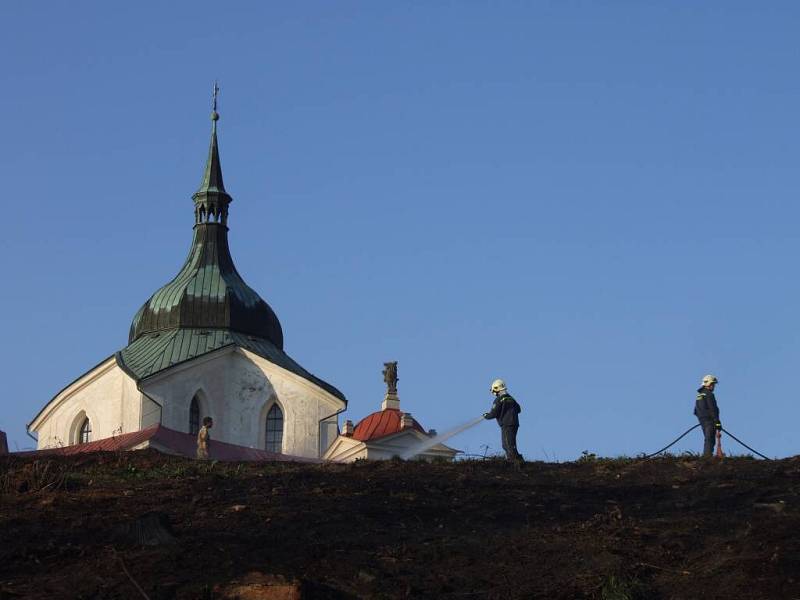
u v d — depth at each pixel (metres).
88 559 24.92
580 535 26.92
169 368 68.50
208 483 31.20
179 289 74.00
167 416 68.25
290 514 28.00
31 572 24.42
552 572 24.97
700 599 23.66
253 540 25.98
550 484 31.25
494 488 30.88
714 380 35.47
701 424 35.12
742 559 24.78
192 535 26.20
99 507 28.80
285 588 23.31
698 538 26.50
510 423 35.00
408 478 31.70
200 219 77.19
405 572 24.86
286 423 70.50
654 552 25.77
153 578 23.86
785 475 31.19
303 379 70.62
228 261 76.62
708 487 30.28
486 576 24.81
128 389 68.62
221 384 70.62
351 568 24.78
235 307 73.56
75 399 71.12
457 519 28.27
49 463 33.81
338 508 28.67
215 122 79.25
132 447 51.88
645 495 30.12
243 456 55.41
